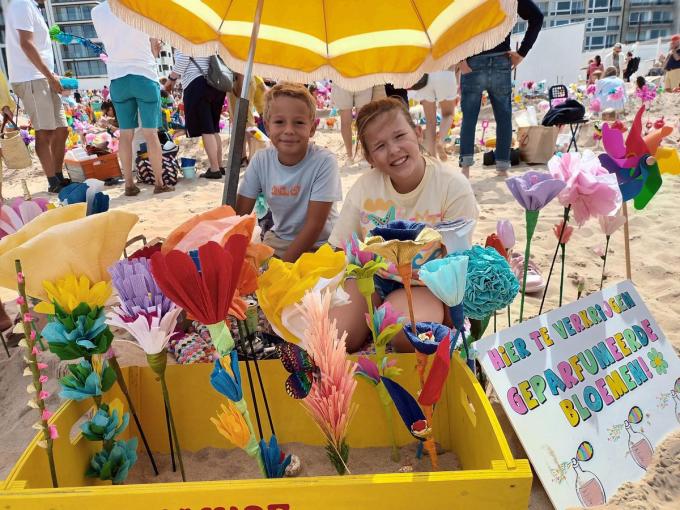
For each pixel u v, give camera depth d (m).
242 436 1.02
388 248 1.04
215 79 5.22
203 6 2.13
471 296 1.27
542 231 3.44
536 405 1.32
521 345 1.37
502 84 4.65
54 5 62.75
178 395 1.41
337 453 1.11
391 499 0.93
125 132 4.90
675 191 4.17
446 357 1.02
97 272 1.14
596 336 1.48
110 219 1.11
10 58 4.73
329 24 2.31
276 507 0.93
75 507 0.93
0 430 1.70
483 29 1.98
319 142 8.31
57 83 4.88
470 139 4.84
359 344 1.92
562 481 1.26
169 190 5.17
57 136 5.17
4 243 1.14
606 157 1.78
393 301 1.83
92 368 1.14
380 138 1.82
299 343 1.07
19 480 0.97
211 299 0.91
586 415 1.36
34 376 1.01
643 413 1.44
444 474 0.92
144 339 1.04
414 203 1.97
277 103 2.27
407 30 2.26
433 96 5.26
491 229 3.56
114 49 4.60
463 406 1.26
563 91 7.25
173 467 1.36
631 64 16.34
